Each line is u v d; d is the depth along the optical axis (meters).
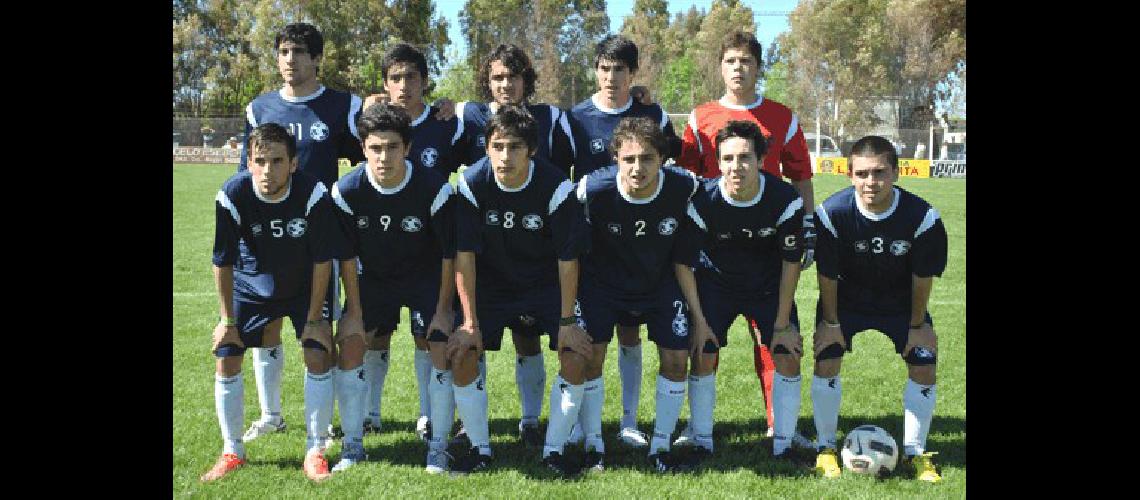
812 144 51.44
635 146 3.93
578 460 4.35
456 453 4.48
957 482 3.96
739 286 4.44
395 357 6.49
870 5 48.94
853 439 4.14
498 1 60.03
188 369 5.93
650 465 4.29
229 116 50.16
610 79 4.79
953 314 8.02
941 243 4.13
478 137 5.05
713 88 58.69
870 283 4.31
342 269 4.21
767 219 4.25
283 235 4.16
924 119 48.56
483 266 4.30
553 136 4.93
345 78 50.22
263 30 49.00
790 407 4.35
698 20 75.62
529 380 4.73
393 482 3.98
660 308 4.32
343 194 4.20
